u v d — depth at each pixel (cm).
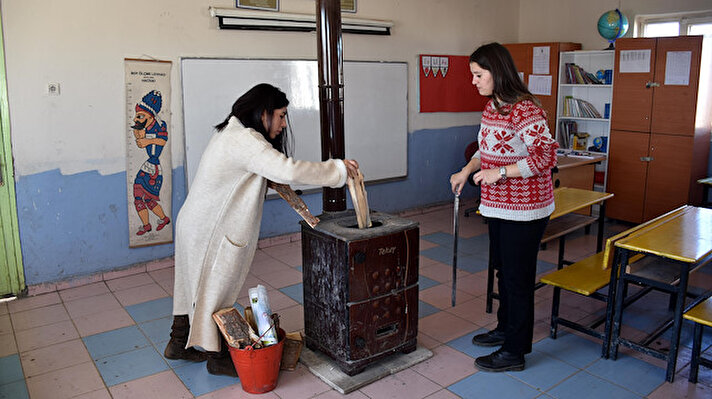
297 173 228
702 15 519
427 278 403
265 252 470
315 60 491
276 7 460
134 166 411
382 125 552
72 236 394
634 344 272
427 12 572
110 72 393
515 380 263
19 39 357
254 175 245
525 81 611
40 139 373
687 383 259
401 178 580
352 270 246
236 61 445
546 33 638
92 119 390
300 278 407
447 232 525
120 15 391
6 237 368
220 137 239
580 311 343
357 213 256
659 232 278
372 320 260
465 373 270
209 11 429
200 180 245
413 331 280
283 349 274
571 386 257
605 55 579
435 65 587
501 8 640
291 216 502
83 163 391
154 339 312
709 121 516
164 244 435
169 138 423
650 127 516
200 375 273
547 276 297
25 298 377
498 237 272
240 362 246
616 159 544
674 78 494
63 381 268
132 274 420
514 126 239
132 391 259
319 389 257
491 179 241
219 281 248
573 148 600
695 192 516
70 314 348
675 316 254
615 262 273
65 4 370
